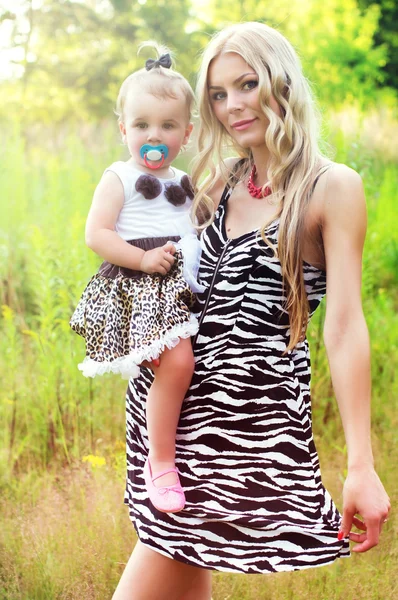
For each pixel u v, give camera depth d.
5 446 4.04
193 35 14.16
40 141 8.46
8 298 5.65
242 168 2.29
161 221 2.26
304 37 12.19
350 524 1.91
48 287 4.32
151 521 2.11
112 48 13.66
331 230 2.00
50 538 3.17
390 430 4.21
